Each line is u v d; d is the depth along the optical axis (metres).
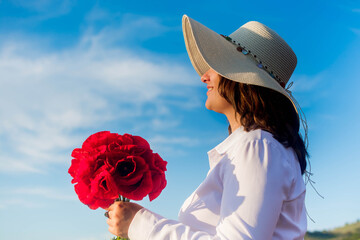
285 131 1.42
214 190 1.42
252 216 1.20
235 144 1.43
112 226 1.46
